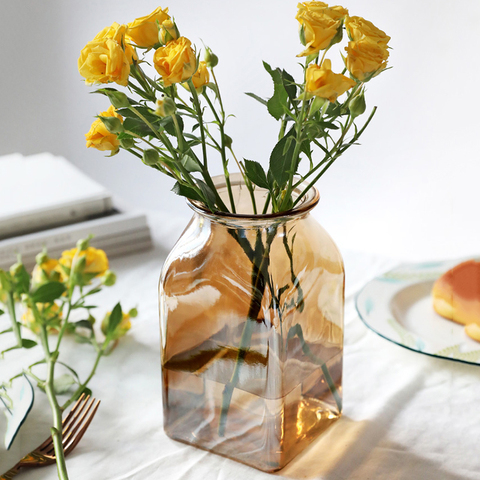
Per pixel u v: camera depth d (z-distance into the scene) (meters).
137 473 0.85
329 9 0.74
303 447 0.87
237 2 3.04
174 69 0.72
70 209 1.22
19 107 3.38
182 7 3.20
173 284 0.83
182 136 0.77
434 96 2.85
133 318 1.06
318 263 0.83
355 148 2.88
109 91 0.74
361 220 2.53
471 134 2.85
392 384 0.95
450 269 1.05
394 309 1.03
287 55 3.00
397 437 0.88
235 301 0.81
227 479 0.84
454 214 2.49
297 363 0.83
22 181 1.32
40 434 0.89
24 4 3.27
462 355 0.94
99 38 0.74
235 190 0.85
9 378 0.96
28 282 0.95
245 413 0.84
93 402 0.91
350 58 0.73
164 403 0.88
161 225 1.33
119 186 2.96
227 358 0.83
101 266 0.97
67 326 0.98
